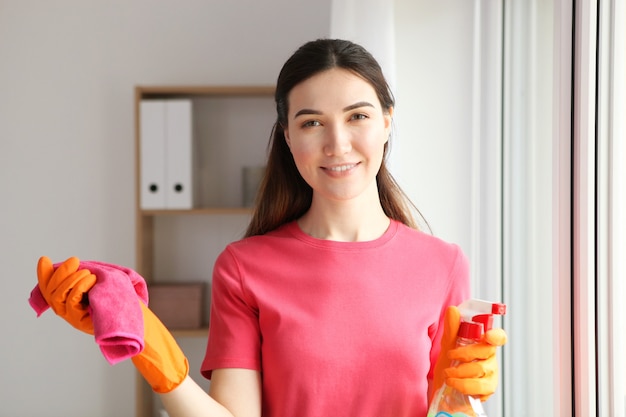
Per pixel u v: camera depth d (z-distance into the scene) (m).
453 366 1.06
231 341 1.13
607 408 1.30
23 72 2.94
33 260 2.96
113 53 2.92
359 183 1.08
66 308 0.90
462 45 1.95
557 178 1.37
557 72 1.37
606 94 1.29
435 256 1.20
